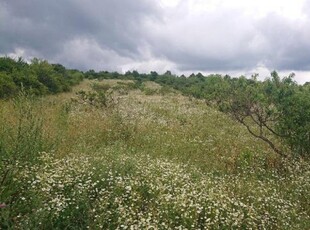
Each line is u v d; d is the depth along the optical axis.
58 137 9.59
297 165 9.69
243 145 12.63
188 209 6.05
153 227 5.31
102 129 12.62
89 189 6.45
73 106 19.14
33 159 6.74
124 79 63.09
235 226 6.01
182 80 59.78
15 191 5.65
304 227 6.39
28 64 30.58
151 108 21.88
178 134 13.86
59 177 6.47
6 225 4.90
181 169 8.23
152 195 6.73
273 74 11.66
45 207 5.33
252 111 12.09
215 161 10.31
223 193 7.21
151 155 10.05
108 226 5.43
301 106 10.94
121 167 7.67
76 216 5.61
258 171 9.74
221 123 18.05
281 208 7.05
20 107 9.19
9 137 7.59
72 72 51.22
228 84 12.37
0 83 20.03
